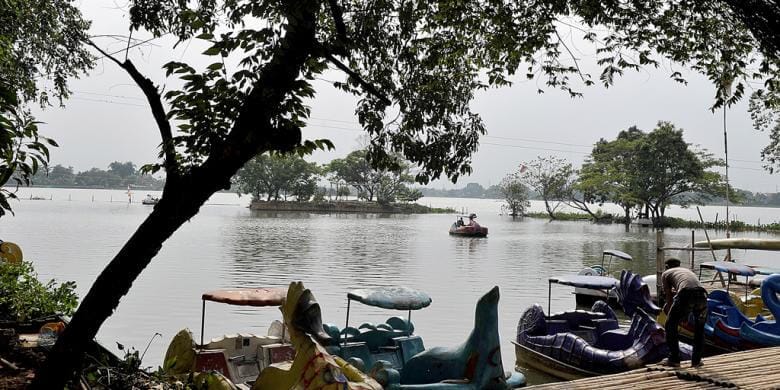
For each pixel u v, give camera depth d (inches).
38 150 204.1
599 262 1193.4
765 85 272.2
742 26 254.5
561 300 765.9
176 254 1120.8
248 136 163.3
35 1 446.6
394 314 645.9
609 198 2933.1
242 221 2261.3
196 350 289.6
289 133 168.4
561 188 3238.2
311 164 3516.2
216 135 168.6
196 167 164.9
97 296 158.1
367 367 310.5
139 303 653.3
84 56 499.5
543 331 475.5
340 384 179.5
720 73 283.9
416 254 1254.3
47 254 1048.2
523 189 3486.7
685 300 337.1
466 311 669.9
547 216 3474.4
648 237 1950.1
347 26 229.0
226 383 218.8
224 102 168.6
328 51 177.6
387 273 955.3
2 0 406.0
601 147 3198.8
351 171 3582.7
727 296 519.5
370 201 3668.8
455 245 1503.4
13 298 324.5
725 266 630.5
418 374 285.4
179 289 746.2
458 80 257.1
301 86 170.6
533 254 1327.5
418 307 300.7
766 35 221.6
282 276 885.2
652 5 265.7
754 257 1460.4
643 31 273.3
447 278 923.4
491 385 268.5
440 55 259.6
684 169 2568.9
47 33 470.9
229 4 181.6
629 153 2832.2
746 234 2351.1
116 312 606.9
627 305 437.1
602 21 271.7
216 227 1888.5
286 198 3644.2
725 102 286.8
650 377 317.7
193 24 181.3
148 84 171.3
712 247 729.6
